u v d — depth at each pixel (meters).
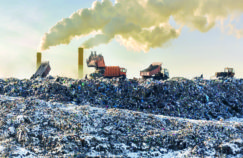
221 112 40.59
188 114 38.69
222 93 45.19
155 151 22.94
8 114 26.09
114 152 22.11
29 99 30.66
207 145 22.84
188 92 42.78
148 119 28.88
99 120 26.50
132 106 39.50
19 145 22.31
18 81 43.47
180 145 23.44
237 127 26.39
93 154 21.41
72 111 27.92
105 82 43.72
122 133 25.14
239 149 21.95
